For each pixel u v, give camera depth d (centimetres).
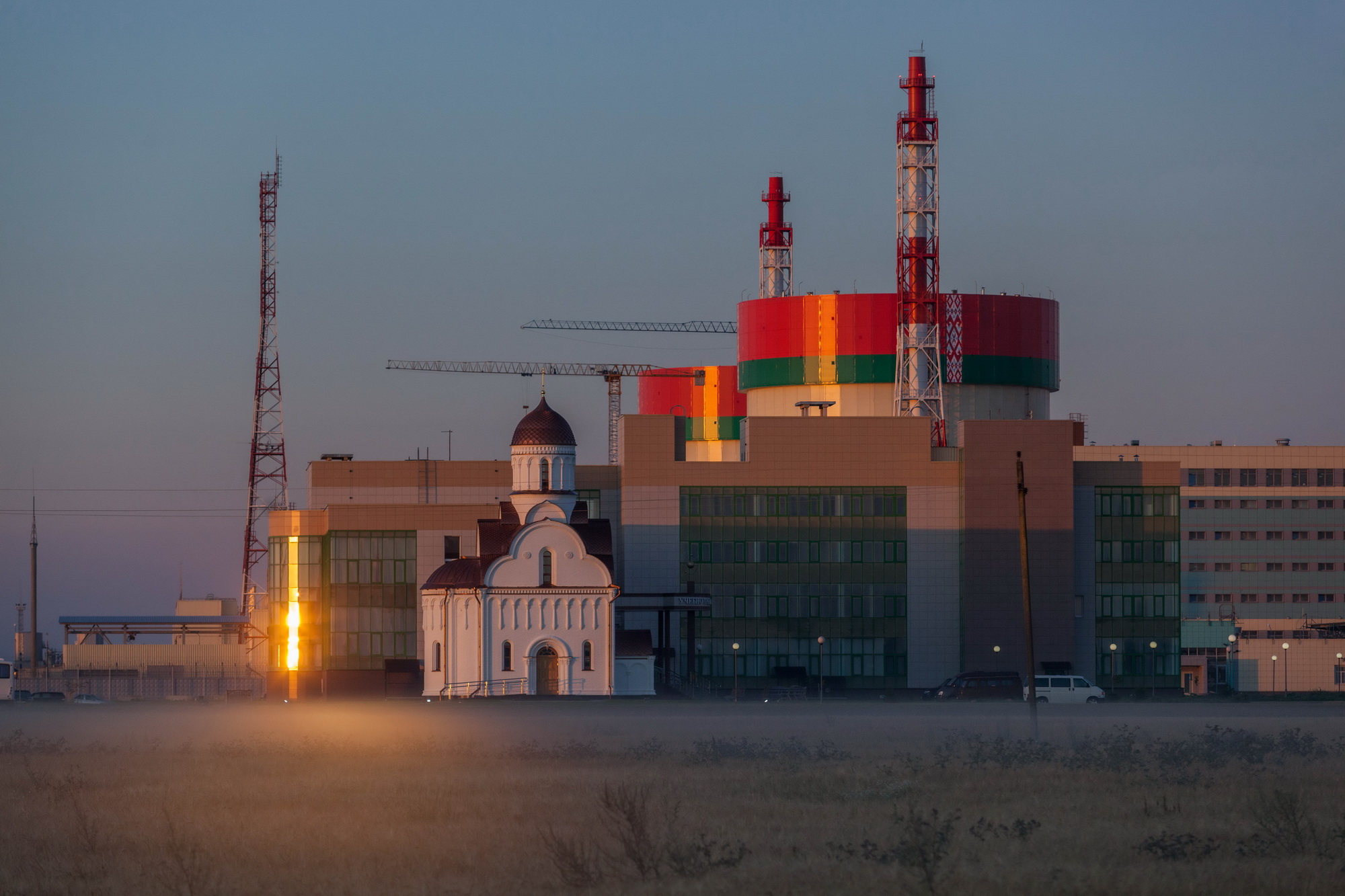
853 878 6197
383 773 10256
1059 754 11388
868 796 8619
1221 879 6100
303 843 7156
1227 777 9594
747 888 6025
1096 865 6375
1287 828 7012
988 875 6197
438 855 6781
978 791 8856
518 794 8894
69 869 6662
